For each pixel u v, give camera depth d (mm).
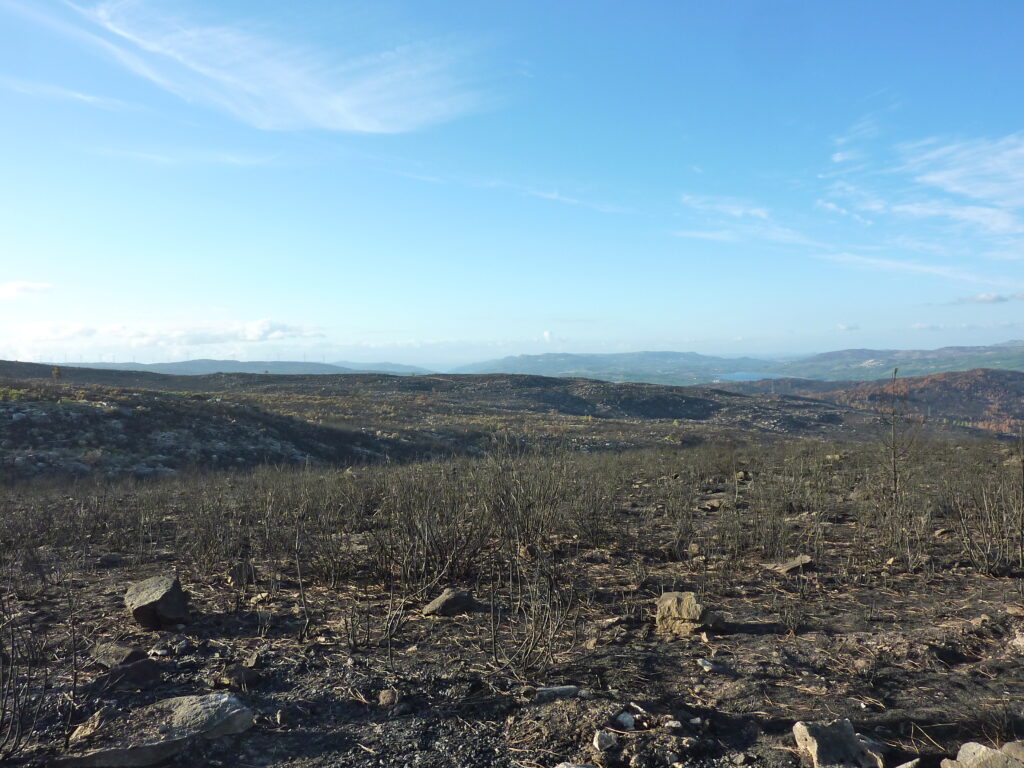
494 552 6438
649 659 4047
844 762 2781
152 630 4574
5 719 3191
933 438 14297
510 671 3850
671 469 13883
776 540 7059
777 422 63562
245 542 7629
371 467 17359
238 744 3090
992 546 6738
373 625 4750
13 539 7754
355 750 3035
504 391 77000
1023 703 3365
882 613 4930
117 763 2873
